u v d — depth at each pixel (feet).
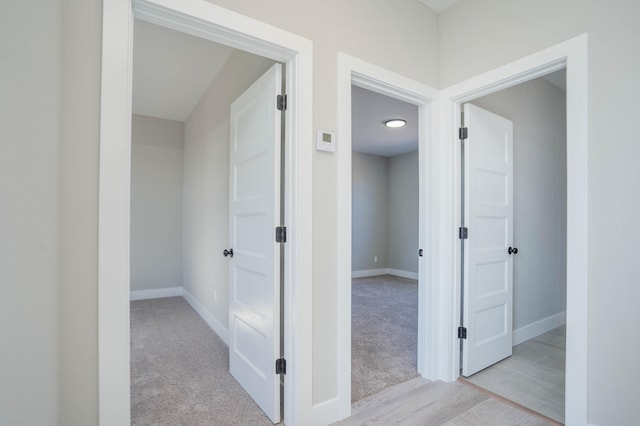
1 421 1.98
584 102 5.21
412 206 20.75
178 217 15.35
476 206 7.61
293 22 5.32
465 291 7.41
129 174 3.97
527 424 5.69
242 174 7.04
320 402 5.57
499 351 8.27
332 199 5.80
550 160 10.52
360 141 17.93
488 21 6.66
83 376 3.72
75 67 3.69
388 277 20.97
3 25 1.99
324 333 5.65
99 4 3.83
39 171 2.68
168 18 4.39
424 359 7.48
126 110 3.92
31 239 2.50
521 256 9.48
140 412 5.98
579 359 5.17
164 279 15.06
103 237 3.78
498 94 8.79
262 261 6.01
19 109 2.23
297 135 5.37
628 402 4.70
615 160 4.86
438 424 5.68
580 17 5.30
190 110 13.78
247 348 6.71
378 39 6.47
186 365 8.01
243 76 8.18
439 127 7.51
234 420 5.76
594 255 5.05
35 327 2.60
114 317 3.84
